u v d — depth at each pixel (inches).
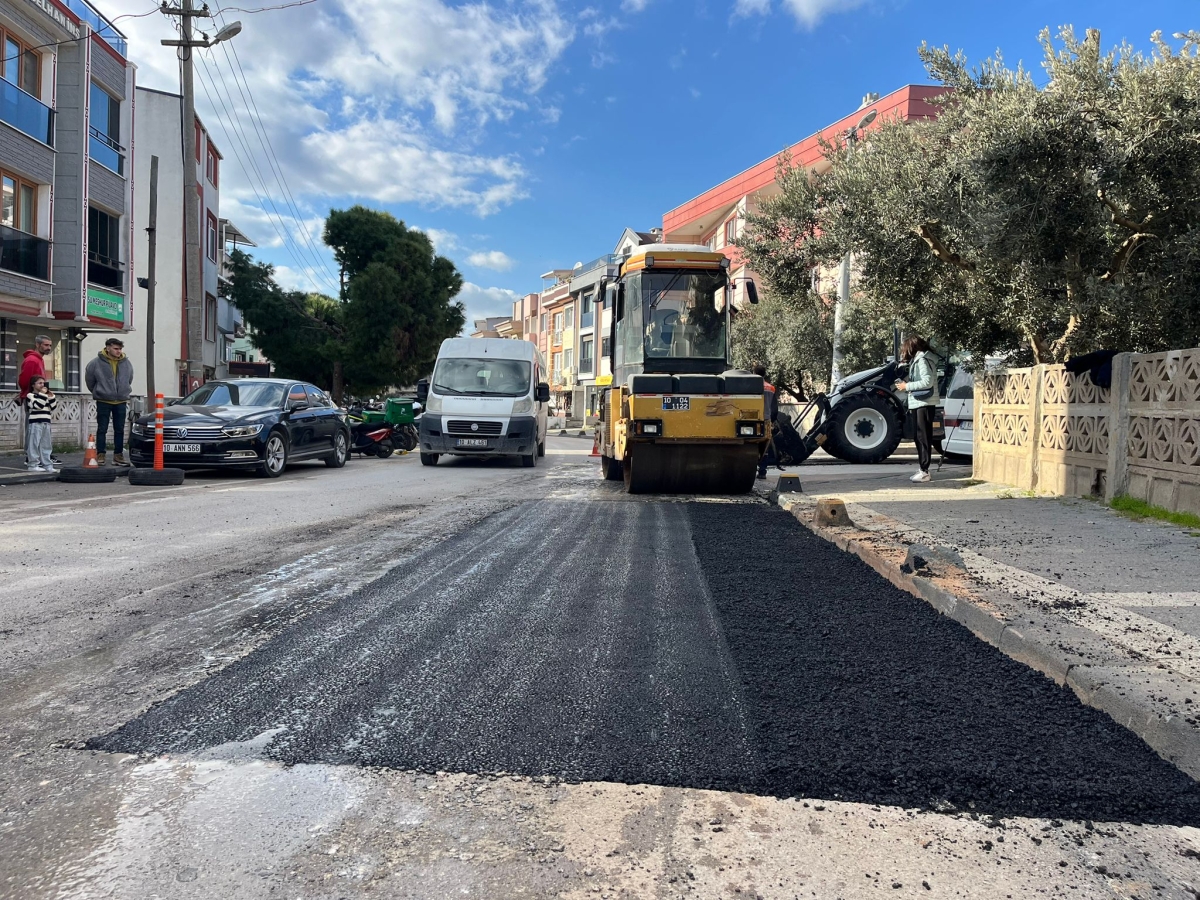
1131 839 94.6
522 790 102.6
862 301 665.6
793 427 607.8
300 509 363.6
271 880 83.0
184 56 738.8
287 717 123.8
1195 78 329.4
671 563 241.6
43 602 190.7
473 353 702.5
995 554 235.1
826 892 83.0
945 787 104.5
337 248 1722.4
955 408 585.6
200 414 537.3
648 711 127.6
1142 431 312.5
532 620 178.4
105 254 924.0
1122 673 133.6
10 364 818.2
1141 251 387.2
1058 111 346.6
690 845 90.9
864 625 176.2
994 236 356.8
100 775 105.0
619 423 438.6
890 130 459.8
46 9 779.4
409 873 84.7
